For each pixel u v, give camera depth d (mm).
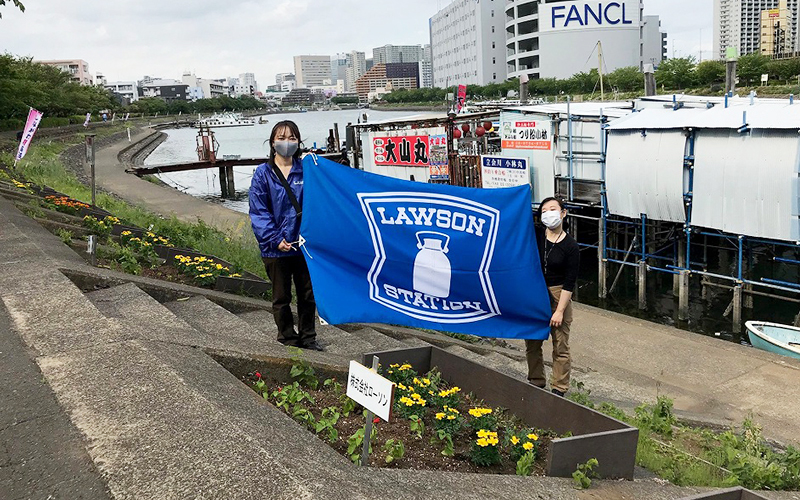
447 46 147375
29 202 12094
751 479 5082
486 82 126312
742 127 13789
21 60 69000
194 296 7516
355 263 5402
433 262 5332
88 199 20062
